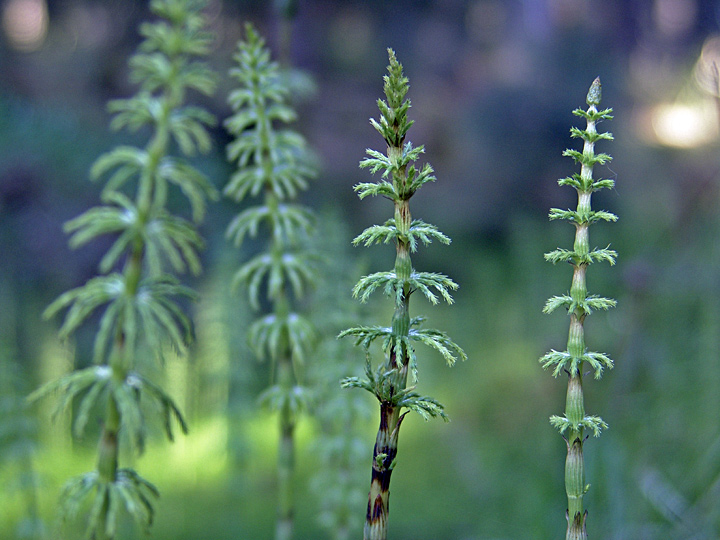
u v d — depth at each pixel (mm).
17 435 1024
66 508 578
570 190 3496
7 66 3242
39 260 2527
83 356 2236
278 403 678
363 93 4207
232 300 1850
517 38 4914
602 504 1081
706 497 1017
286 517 697
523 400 2084
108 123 2664
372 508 543
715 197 1527
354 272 912
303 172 655
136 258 578
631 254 1845
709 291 1347
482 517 1519
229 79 2959
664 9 4742
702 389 1263
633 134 3281
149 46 579
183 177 580
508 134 3615
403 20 4555
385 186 531
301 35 3789
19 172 2350
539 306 2326
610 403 1313
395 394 537
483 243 3615
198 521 1680
